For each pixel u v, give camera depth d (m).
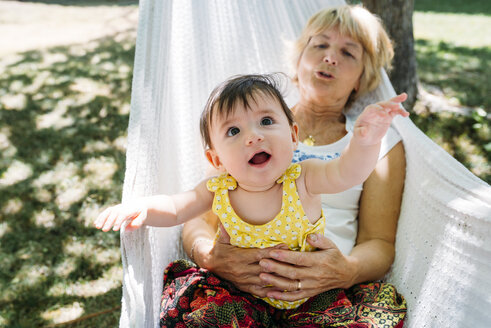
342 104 2.06
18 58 6.30
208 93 2.10
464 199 1.42
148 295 1.45
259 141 1.39
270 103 1.46
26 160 3.79
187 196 1.55
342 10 1.98
